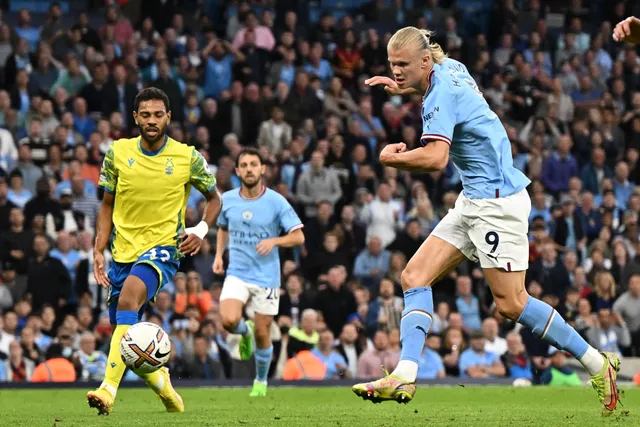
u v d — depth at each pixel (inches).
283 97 1247.5
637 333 1012.5
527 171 1264.8
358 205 1132.5
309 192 1123.9
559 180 1250.0
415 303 413.7
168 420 421.4
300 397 648.4
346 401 597.9
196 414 462.0
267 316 682.8
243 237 684.7
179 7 1384.1
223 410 494.3
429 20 1536.7
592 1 1604.3
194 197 1090.1
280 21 1366.9
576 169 1261.1
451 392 695.7
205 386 823.7
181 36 1342.3
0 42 1250.0
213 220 477.4
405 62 404.8
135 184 460.8
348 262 1060.5
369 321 954.7
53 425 390.6
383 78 412.8
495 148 408.5
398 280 1015.0
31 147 1095.6
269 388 767.7
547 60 1486.2
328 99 1274.6
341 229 1071.0
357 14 1585.9
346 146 1181.1
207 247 1029.8
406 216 1157.7
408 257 1066.7
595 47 1505.9
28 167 1071.0
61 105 1162.6
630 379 964.6
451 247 419.5
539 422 396.8
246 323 693.3
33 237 978.7
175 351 888.3
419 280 417.1
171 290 964.0
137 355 430.6
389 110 1290.6
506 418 424.5
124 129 1175.0
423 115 406.3
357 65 1348.4
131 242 464.4
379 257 1071.0
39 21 1396.4
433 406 536.1
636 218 1188.5
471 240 416.2
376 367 887.1
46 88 1202.0
